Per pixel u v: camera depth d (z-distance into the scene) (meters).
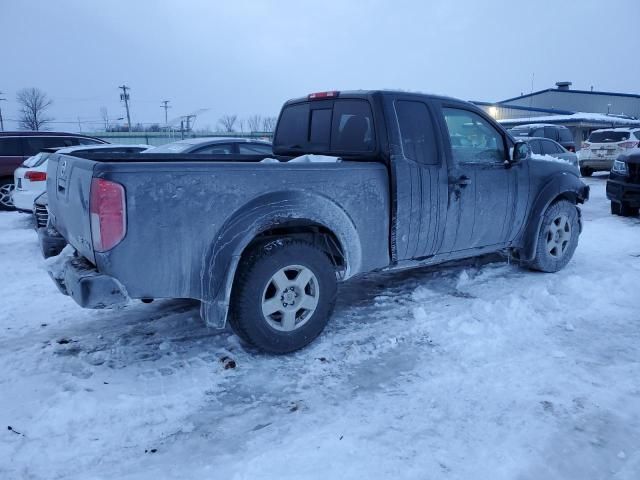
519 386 3.15
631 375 3.29
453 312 4.38
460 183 4.43
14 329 4.20
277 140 5.19
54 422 2.77
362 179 3.86
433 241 4.40
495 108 35.75
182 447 2.62
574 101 41.12
